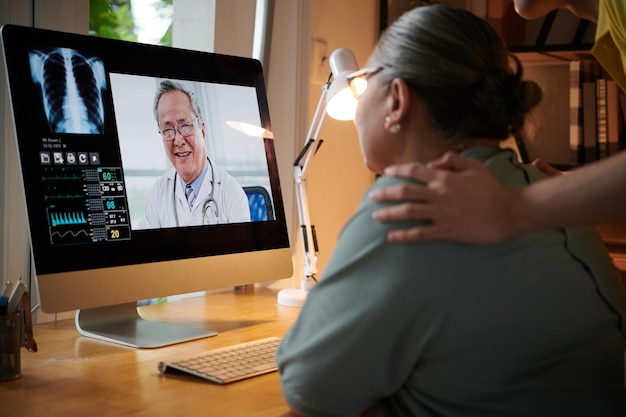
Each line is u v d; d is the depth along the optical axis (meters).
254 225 1.67
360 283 0.88
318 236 2.54
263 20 2.39
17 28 1.32
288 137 2.37
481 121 0.95
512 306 0.86
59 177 1.34
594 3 1.46
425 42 0.95
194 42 2.21
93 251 1.37
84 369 1.25
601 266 0.98
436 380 0.90
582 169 0.88
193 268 1.53
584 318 0.90
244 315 1.74
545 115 2.74
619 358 0.91
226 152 1.64
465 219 0.85
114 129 1.44
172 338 1.45
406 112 0.96
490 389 0.89
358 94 1.73
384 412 0.97
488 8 2.80
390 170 0.90
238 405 1.06
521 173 0.96
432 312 0.86
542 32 2.78
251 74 1.73
